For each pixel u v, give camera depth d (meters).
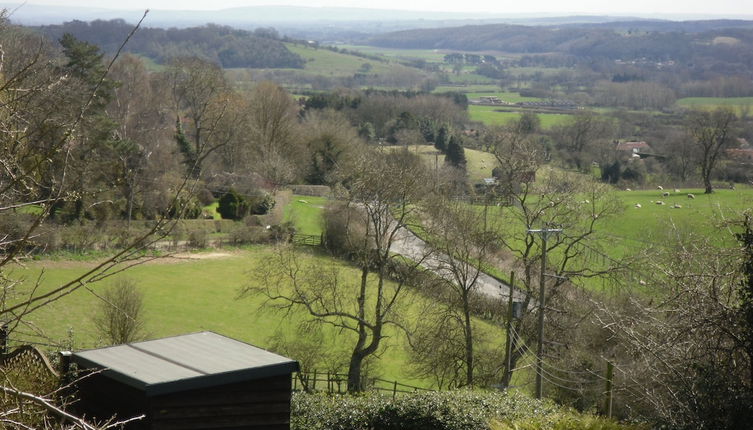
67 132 6.34
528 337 29.97
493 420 12.82
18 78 6.73
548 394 26.84
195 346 9.98
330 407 16.31
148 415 8.59
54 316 31.55
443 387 31.84
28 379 10.17
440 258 31.14
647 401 14.88
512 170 33.72
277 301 40.50
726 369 13.05
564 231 30.81
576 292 31.30
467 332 29.66
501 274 43.38
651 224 46.66
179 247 47.44
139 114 64.75
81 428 5.69
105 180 43.16
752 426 11.82
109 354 9.63
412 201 31.73
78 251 42.16
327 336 35.97
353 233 42.88
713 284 14.16
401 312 31.97
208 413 8.88
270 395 9.23
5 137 6.79
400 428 15.82
